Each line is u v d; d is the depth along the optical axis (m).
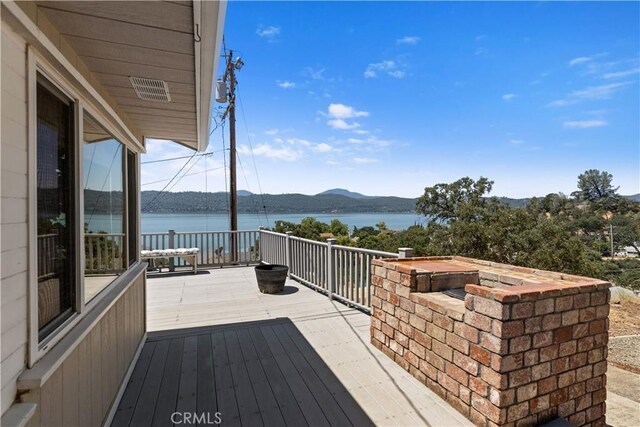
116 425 2.00
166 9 1.31
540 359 1.89
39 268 1.32
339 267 4.76
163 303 4.70
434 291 2.67
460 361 2.09
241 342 3.29
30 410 1.05
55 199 1.48
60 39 1.51
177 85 2.15
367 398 2.29
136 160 3.32
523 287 1.96
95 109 1.94
